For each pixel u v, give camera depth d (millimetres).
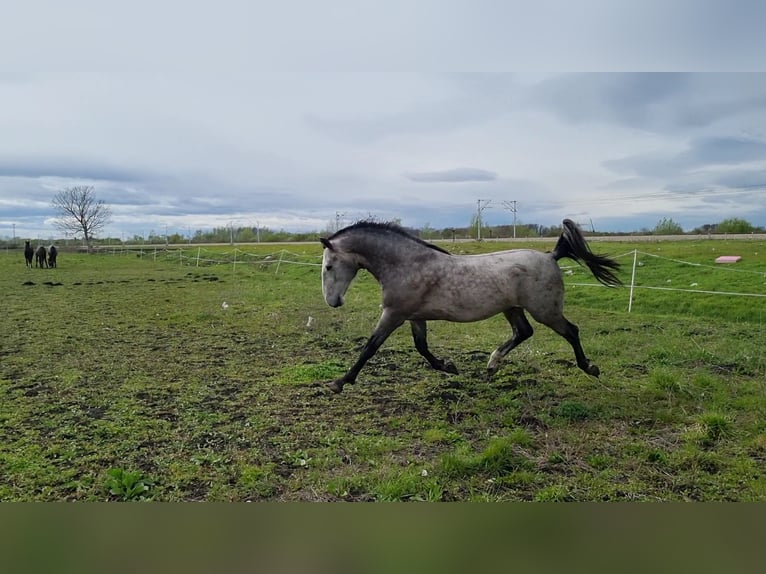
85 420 4613
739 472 3576
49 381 5848
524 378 5738
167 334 8539
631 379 5660
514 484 3455
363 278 15820
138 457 3877
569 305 11328
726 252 16750
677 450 3906
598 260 5066
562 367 6129
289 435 4273
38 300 12633
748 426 4305
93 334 8523
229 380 5879
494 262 4895
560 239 5121
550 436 4203
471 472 3598
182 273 20922
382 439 4156
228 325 9320
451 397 5164
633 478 3508
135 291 14484
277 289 14516
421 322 5238
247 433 4316
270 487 3406
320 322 9391
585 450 3939
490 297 4832
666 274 13648
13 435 4281
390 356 6902
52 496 3309
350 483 3455
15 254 38594
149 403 5098
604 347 7020
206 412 4812
